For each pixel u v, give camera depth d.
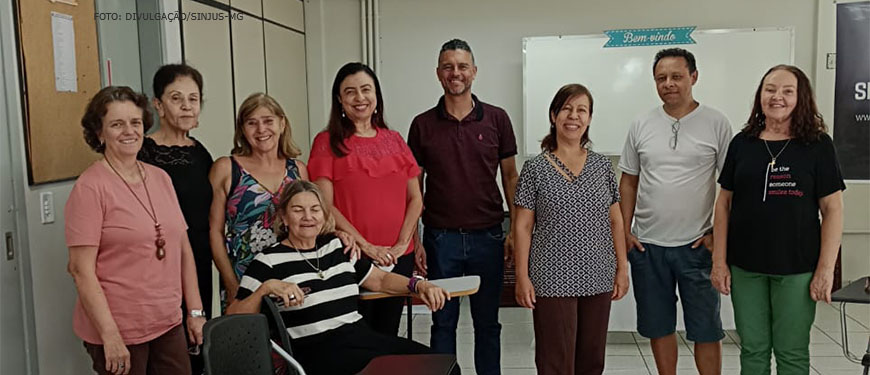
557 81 6.32
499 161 3.43
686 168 3.15
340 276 2.61
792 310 2.82
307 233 2.57
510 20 6.44
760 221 2.83
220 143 4.66
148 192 2.39
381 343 2.57
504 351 4.65
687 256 3.18
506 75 6.50
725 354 4.36
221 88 4.67
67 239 2.24
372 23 6.57
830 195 2.76
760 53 6.07
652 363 4.28
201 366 2.91
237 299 2.50
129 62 3.68
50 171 2.82
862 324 4.97
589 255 2.88
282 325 2.29
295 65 6.38
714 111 3.17
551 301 2.90
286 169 2.86
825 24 6.04
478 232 3.29
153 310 2.35
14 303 2.60
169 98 2.69
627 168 3.38
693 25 6.25
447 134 3.26
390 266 2.82
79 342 3.03
